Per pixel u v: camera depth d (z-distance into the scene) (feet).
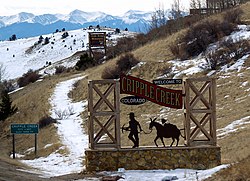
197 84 142.41
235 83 137.80
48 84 214.28
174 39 202.08
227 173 44.11
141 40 258.57
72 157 94.63
